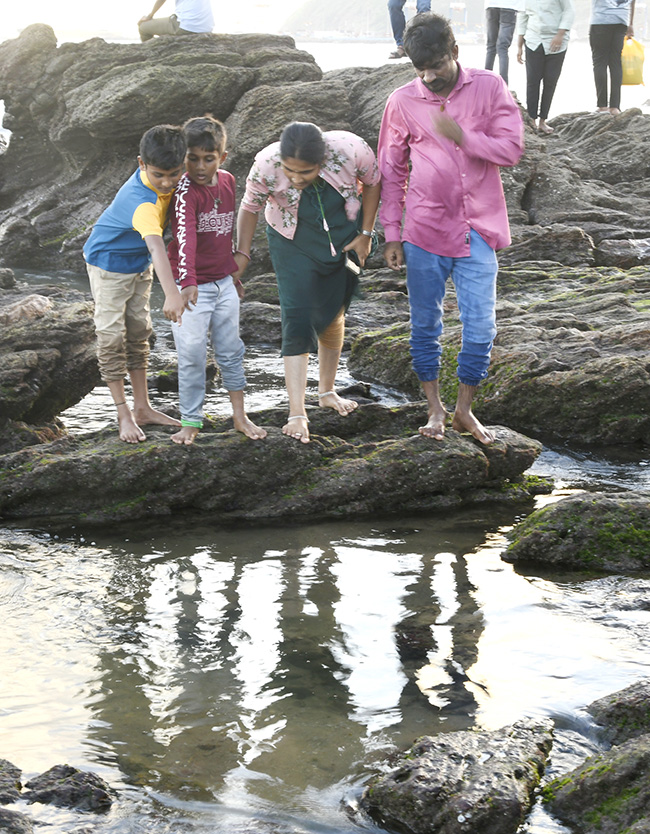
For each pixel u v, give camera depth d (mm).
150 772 2836
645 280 9180
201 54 14039
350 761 2889
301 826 2621
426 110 4688
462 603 3928
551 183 13844
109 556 4426
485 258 4848
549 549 4375
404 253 4930
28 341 5965
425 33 4449
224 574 4223
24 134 15570
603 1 16234
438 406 5312
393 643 3590
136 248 4844
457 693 3240
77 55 14516
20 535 4703
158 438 5160
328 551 4516
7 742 2955
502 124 4633
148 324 5211
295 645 3574
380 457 5168
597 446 6441
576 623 3729
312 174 4488
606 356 6914
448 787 2660
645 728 2947
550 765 2842
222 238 4746
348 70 15594
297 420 5164
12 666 3389
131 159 14477
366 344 8125
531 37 15219
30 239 14672
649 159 15711
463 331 5062
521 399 6734
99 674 3355
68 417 6555
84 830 2566
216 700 3205
